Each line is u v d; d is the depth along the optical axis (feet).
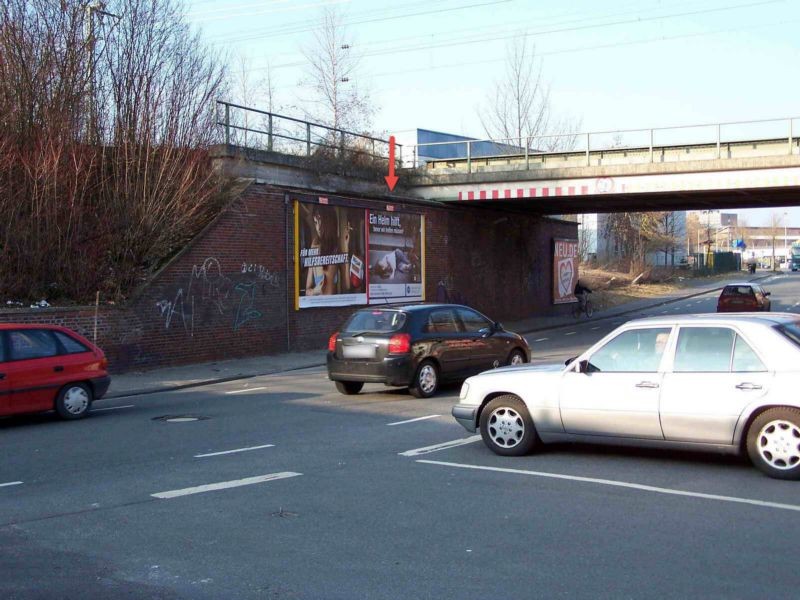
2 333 38.81
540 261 122.93
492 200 97.04
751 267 301.84
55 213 58.65
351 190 87.81
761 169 80.59
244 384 55.98
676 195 90.94
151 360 61.87
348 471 28.14
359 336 47.03
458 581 17.33
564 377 29.12
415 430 36.42
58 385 39.88
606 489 25.07
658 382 27.14
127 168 64.44
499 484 25.95
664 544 19.61
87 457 31.12
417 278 92.68
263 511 23.08
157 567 18.45
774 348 25.77
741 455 26.76
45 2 65.67
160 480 27.09
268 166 77.56
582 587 16.84
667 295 177.17
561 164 94.58
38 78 62.69
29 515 22.95
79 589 17.11
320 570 18.13
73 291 59.26
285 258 74.18
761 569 17.76
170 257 64.44
